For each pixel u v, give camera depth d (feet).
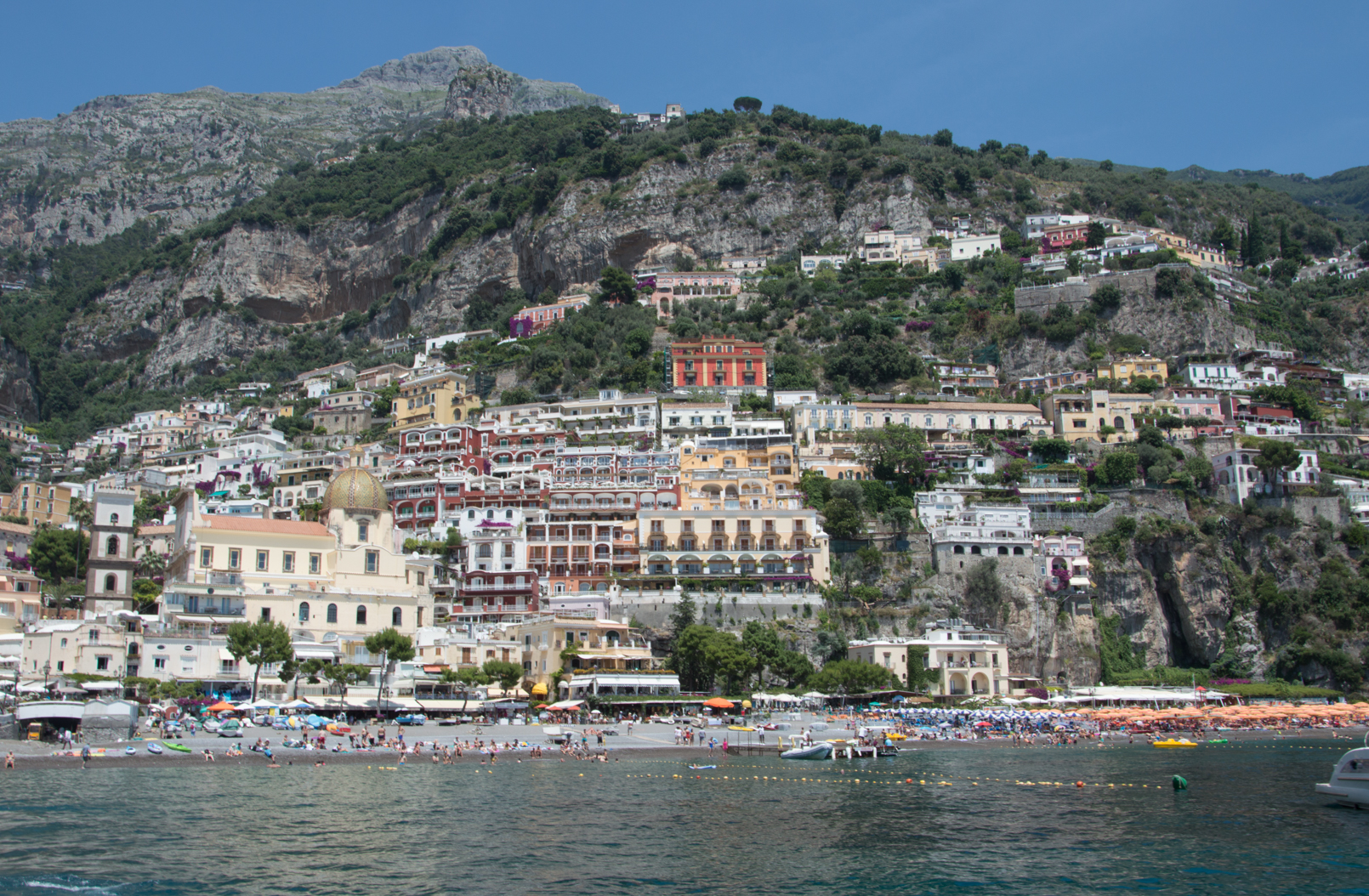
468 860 264.11
